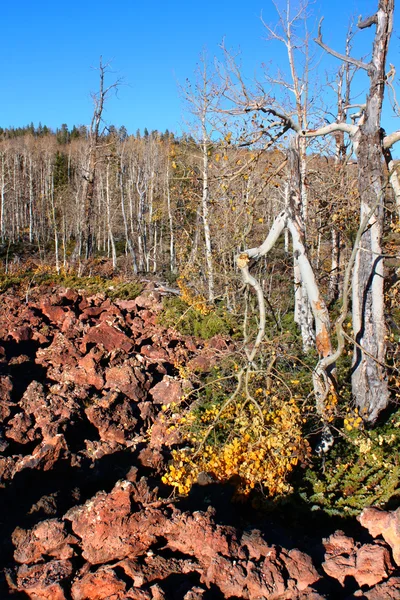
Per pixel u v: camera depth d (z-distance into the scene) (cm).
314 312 824
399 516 518
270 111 848
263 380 894
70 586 526
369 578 477
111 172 5062
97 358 1288
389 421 884
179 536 566
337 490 724
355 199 1191
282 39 1440
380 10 832
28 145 7544
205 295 1936
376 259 862
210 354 1323
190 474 723
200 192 2152
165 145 5412
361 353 877
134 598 469
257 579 484
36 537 595
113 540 568
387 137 874
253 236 1373
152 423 1080
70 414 1013
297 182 816
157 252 4462
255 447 722
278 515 687
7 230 6088
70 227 5147
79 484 820
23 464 834
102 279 2702
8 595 524
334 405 781
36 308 1803
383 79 841
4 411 1014
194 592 462
